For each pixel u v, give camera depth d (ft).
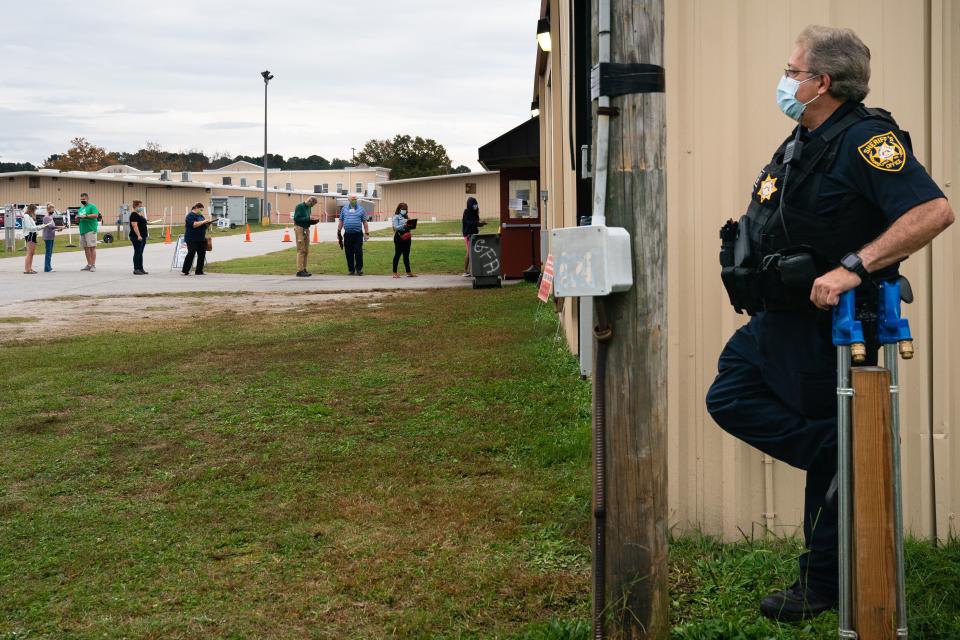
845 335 8.23
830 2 12.51
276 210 251.80
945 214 8.32
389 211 256.11
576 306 27.37
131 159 448.24
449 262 80.38
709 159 12.92
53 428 21.42
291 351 31.76
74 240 127.65
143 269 73.46
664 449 9.37
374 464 17.90
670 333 13.12
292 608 11.55
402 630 10.81
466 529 14.12
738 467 13.03
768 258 9.08
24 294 54.70
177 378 27.17
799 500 12.92
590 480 16.20
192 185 231.71
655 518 9.36
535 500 15.29
